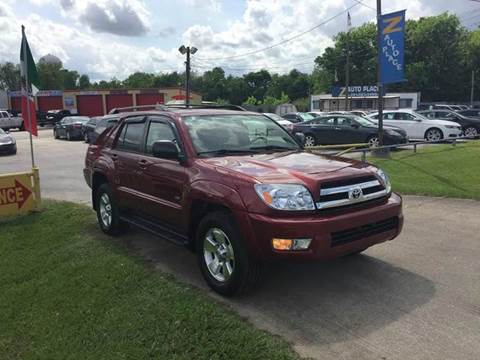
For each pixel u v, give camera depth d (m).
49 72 101.81
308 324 4.06
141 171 5.83
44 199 9.62
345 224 4.25
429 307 4.33
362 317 4.17
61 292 5.08
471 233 6.60
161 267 5.50
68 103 63.41
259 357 3.59
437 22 76.75
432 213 7.77
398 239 6.34
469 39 78.00
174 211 5.23
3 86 104.06
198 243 4.89
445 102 78.62
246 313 4.27
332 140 19.14
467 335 3.83
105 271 5.44
